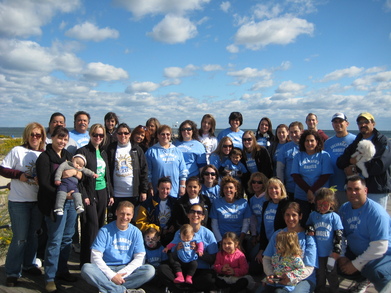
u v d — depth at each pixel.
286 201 4.52
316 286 3.99
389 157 4.48
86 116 5.90
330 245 3.93
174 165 5.59
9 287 4.23
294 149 5.61
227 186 5.06
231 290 4.11
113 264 4.26
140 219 5.04
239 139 6.66
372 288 4.27
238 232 5.15
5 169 4.10
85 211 4.52
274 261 3.88
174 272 4.27
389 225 3.85
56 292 4.16
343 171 5.17
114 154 5.09
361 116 4.74
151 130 6.47
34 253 4.59
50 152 4.15
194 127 6.36
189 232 4.37
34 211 4.36
